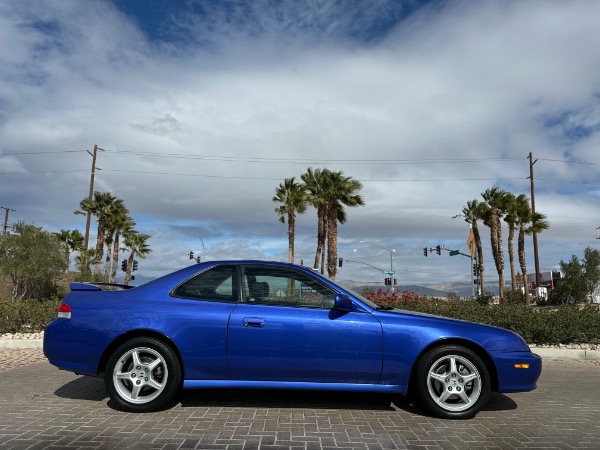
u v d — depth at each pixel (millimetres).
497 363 5414
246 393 6359
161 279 5770
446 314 14430
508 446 4496
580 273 38219
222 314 5434
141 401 5367
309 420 5191
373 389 5359
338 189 42562
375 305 5855
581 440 4707
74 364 5473
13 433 4641
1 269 21578
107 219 52188
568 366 9695
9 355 9906
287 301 5598
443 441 4602
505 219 45000
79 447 4270
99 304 5582
